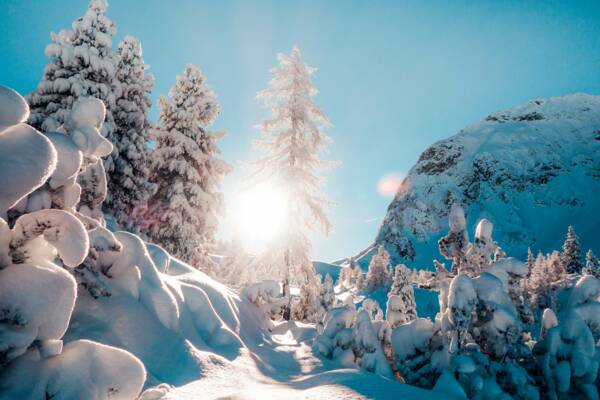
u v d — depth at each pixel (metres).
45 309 2.07
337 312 8.21
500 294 6.43
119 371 2.22
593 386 5.63
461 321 5.96
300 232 15.09
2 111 1.77
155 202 16.22
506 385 5.77
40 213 2.22
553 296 44.06
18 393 2.03
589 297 6.51
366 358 6.66
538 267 55.75
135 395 2.24
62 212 2.29
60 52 13.55
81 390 2.09
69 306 2.24
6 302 1.95
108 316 4.18
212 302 7.43
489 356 6.29
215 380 4.29
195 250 15.47
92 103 3.64
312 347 8.02
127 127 15.10
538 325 26.11
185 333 5.23
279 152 15.48
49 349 2.18
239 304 9.41
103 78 14.20
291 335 10.77
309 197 15.02
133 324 4.28
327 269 123.38
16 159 1.90
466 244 7.88
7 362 2.02
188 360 4.50
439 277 7.77
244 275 14.97
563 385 5.73
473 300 6.07
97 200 4.64
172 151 16.06
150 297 4.88
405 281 22.03
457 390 5.07
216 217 16.75
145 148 15.62
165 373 3.98
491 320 6.23
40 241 2.29
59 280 2.18
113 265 4.84
